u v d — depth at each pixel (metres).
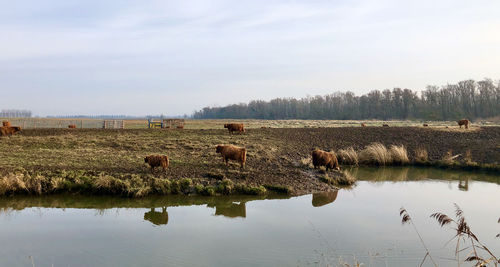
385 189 15.85
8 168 15.52
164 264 7.39
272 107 187.12
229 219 10.88
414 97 122.88
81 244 8.59
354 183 17.19
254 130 36.69
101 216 11.15
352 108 143.12
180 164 18.17
